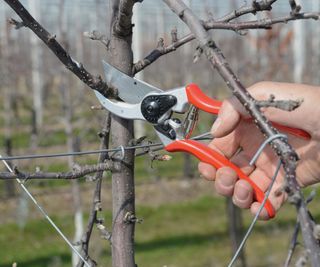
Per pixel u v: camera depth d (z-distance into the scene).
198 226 9.11
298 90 1.74
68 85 6.07
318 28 13.32
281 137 1.13
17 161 7.61
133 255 1.77
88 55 8.76
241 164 1.98
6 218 8.84
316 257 1.00
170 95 1.80
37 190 8.55
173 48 1.76
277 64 8.02
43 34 1.56
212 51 1.21
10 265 7.50
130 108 1.75
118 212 1.76
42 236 8.41
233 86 1.19
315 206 9.62
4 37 9.43
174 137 1.82
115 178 1.76
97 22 7.12
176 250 8.04
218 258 7.65
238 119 1.64
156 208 9.99
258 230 8.59
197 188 10.96
